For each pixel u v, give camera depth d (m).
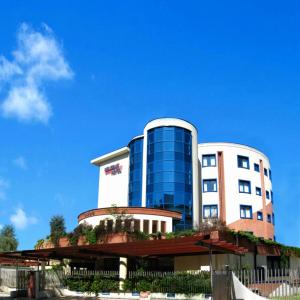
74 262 40.72
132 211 40.06
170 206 49.44
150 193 51.09
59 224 44.16
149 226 40.06
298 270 22.94
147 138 54.12
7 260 39.09
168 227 41.03
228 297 21.47
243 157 61.50
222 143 60.62
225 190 58.56
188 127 54.25
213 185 58.75
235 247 25.00
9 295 34.12
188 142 53.59
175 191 50.09
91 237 37.34
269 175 67.06
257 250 34.34
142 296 28.89
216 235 27.55
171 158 51.34
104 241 36.38
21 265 44.22
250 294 21.52
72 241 39.12
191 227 46.69
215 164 59.62
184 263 32.50
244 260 33.06
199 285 27.34
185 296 27.66
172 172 50.78
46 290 32.84
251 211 59.56
